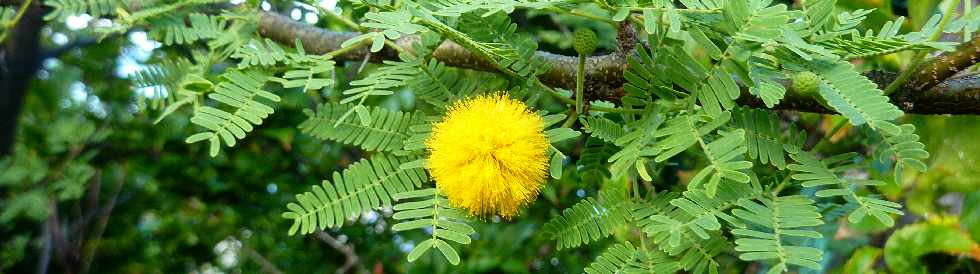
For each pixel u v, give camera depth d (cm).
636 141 10
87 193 42
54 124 31
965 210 15
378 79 11
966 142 14
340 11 13
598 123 11
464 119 11
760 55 10
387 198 11
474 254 30
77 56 40
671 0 10
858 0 14
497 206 11
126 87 39
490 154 11
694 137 10
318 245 49
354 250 46
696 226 9
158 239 48
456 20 11
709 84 10
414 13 9
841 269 16
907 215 16
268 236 49
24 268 41
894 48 10
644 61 10
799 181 10
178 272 50
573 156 19
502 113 11
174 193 44
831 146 16
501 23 11
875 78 11
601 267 11
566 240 11
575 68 12
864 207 10
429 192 11
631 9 10
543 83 12
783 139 11
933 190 15
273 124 29
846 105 9
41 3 17
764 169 11
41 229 41
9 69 32
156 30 14
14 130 33
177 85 13
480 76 12
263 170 41
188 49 18
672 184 16
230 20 15
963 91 11
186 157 41
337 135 12
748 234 9
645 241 11
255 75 11
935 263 15
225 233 48
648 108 11
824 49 9
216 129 11
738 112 11
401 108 23
